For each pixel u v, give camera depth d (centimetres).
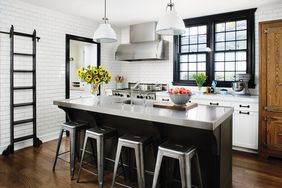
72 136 275
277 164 317
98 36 301
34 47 384
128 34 585
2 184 256
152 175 250
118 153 229
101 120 295
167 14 246
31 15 389
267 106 332
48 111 424
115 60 589
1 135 354
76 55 608
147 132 254
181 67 513
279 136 326
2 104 354
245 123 363
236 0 366
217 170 214
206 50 455
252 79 412
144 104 275
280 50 319
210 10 422
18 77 373
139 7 405
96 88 317
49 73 423
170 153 193
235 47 441
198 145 221
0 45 348
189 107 242
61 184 257
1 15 347
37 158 335
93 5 396
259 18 403
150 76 554
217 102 391
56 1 374
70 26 459
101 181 244
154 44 490
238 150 377
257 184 259
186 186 186
